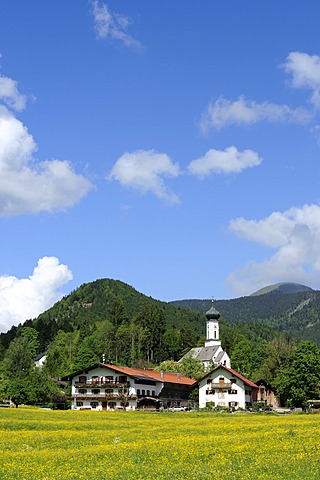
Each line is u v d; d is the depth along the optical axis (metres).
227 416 96.25
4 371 161.00
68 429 64.81
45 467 36.41
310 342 128.00
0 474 33.69
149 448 42.75
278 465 32.97
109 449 43.19
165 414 98.44
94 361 192.62
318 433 47.53
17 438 52.91
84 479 31.78
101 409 127.31
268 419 76.75
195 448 41.75
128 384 129.88
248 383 133.12
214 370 135.25
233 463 34.78
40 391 124.25
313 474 30.02
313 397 122.62
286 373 128.12
